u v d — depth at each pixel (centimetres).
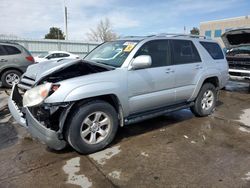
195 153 353
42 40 2475
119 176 292
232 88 896
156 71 409
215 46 557
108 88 344
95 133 348
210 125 475
